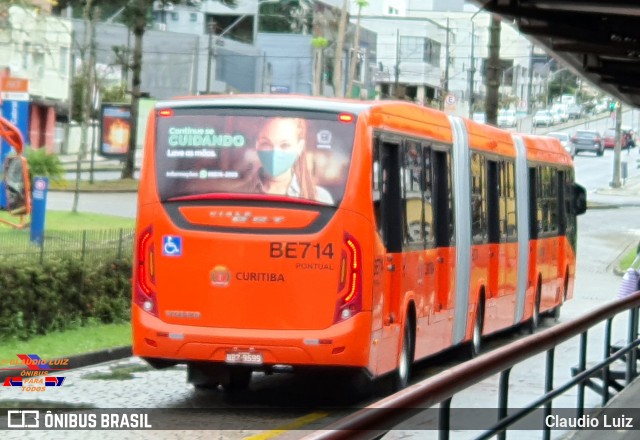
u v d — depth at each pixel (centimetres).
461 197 1827
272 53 9494
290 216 1338
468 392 1312
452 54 13000
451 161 1764
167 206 1364
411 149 1544
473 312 1914
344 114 1348
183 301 1352
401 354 1505
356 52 8056
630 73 1991
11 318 1812
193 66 8369
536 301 2497
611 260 4728
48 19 7062
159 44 8475
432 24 12238
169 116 1374
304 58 9481
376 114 1391
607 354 1230
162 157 1372
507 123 11750
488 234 2025
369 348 1344
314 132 1348
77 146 8156
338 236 1334
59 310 1928
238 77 9112
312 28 9588
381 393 1540
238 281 1341
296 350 1329
